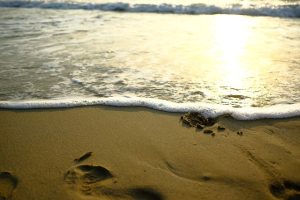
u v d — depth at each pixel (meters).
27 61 4.68
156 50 5.15
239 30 6.51
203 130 2.91
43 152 2.60
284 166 2.41
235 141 2.74
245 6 8.43
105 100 3.46
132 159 2.52
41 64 4.56
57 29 6.60
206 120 3.06
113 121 3.08
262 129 2.91
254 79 3.96
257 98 3.47
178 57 4.80
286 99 3.43
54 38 5.89
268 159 2.49
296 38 5.74
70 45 5.45
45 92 3.69
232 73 4.16
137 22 7.35
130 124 3.03
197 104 3.32
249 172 2.35
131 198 2.12
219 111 3.17
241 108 3.24
